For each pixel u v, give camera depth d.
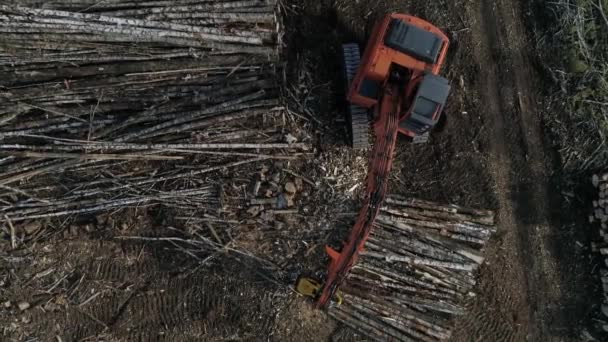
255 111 13.05
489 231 14.25
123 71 12.49
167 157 13.04
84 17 11.94
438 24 14.23
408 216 14.15
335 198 13.59
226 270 13.45
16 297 13.06
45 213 13.19
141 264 13.47
